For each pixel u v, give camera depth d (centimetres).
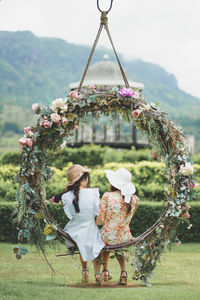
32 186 450
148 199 858
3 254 610
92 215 447
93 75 1608
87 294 389
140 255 456
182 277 493
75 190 450
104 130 1680
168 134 473
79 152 1520
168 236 470
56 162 1488
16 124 5306
